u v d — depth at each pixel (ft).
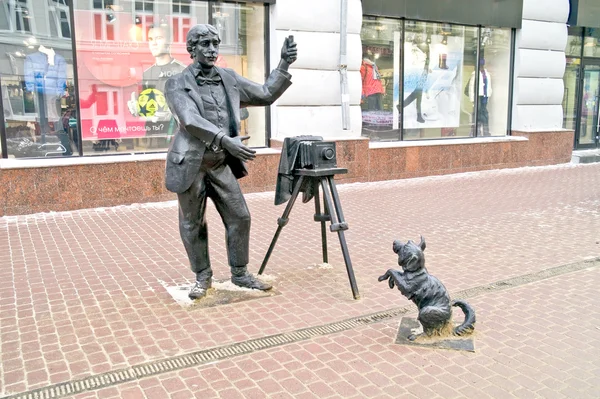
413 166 38.40
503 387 11.36
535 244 22.08
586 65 51.60
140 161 29.32
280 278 18.07
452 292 16.72
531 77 44.09
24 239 22.75
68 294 16.58
